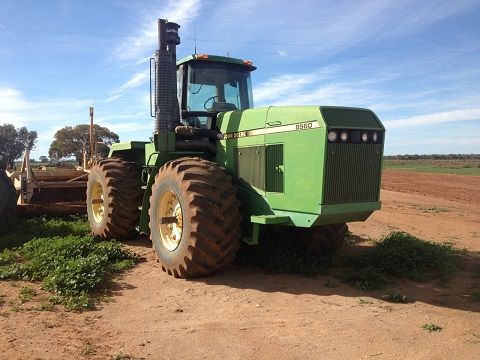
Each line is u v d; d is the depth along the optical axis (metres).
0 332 4.12
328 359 3.80
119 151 9.44
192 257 5.85
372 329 4.42
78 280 5.51
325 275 6.39
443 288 5.84
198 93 7.39
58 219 10.11
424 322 4.62
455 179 33.47
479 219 12.99
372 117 5.79
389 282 6.02
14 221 8.96
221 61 7.47
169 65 7.02
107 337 4.18
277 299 5.33
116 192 8.29
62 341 4.01
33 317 4.56
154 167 7.30
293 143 5.77
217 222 5.84
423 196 21.02
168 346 4.02
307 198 5.58
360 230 10.34
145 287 5.77
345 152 5.51
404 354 3.88
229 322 4.60
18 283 5.75
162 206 6.53
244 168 6.57
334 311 4.93
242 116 6.66
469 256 7.71
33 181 10.11
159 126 6.97
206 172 6.06
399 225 11.30
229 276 6.27
